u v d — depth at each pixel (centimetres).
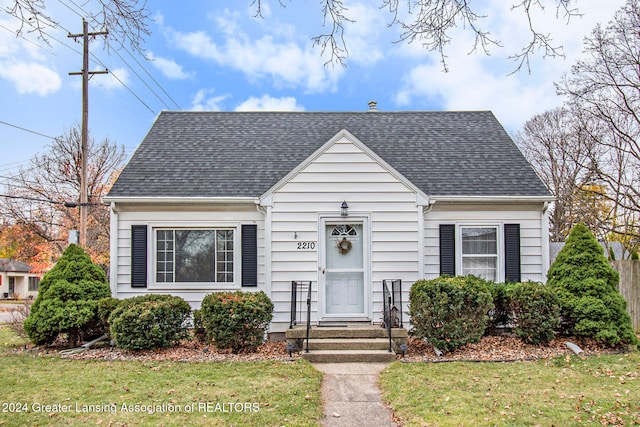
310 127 1417
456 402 628
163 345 924
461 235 1144
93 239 2709
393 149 1312
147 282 1111
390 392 679
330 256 1054
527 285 956
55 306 961
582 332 940
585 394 659
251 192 1127
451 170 1221
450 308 891
